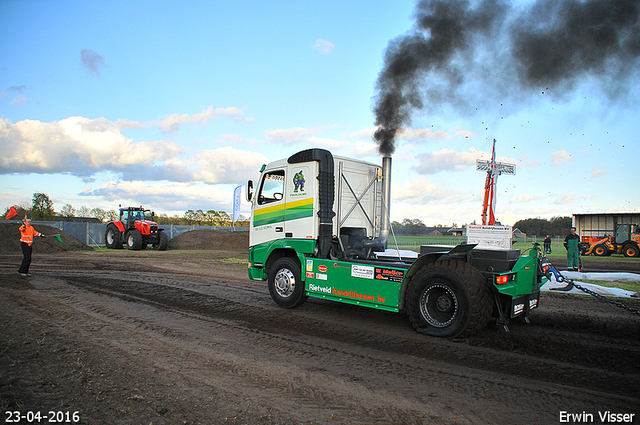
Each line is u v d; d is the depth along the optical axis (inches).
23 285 354.0
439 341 210.8
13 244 759.1
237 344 202.4
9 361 163.8
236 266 570.6
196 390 143.6
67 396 134.6
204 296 330.6
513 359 183.9
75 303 287.3
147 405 130.2
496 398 142.6
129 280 405.7
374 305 241.8
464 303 209.9
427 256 229.6
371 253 304.7
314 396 141.4
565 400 141.9
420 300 226.2
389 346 203.0
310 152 271.1
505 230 445.1
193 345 197.9
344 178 287.7
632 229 949.2
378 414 128.6
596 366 175.5
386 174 295.4
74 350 181.9
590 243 995.9
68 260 591.2
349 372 165.9
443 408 134.1
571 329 234.4
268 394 142.0
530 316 265.0
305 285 278.4
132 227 903.7
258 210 312.2
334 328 237.3
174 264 576.7
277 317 263.4
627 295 346.6
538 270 250.8
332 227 275.6
